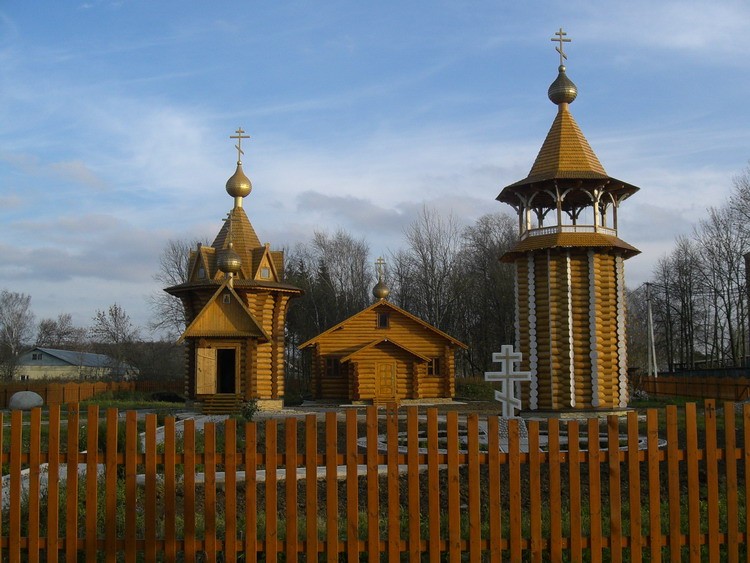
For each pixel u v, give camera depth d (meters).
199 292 35.62
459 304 66.94
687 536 7.98
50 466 7.78
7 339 92.56
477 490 7.77
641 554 8.09
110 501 7.74
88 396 42.19
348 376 39.03
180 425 22.72
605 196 30.61
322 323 70.62
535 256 29.61
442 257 65.94
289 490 7.69
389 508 7.72
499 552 7.76
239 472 12.60
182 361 73.00
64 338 111.75
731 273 56.31
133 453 7.80
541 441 19.28
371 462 7.80
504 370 19.17
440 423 21.94
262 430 20.53
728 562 7.96
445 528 10.32
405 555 8.91
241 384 29.89
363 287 73.81
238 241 37.50
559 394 28.62
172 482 7.75
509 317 63.31
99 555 8.72
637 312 83.69
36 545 7.73
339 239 74.62
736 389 37.00
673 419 8.07
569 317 28.73
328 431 7.79
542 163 30.36
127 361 65.69
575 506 7.82
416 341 40.03
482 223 68.81
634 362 73.88
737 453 8.10
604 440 18.81
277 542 7.77
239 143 39.22
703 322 65.31
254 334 29.64
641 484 13.08
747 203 50.94
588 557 9.06
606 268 29.38
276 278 37.66
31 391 39.25
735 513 7.99
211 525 7.70
